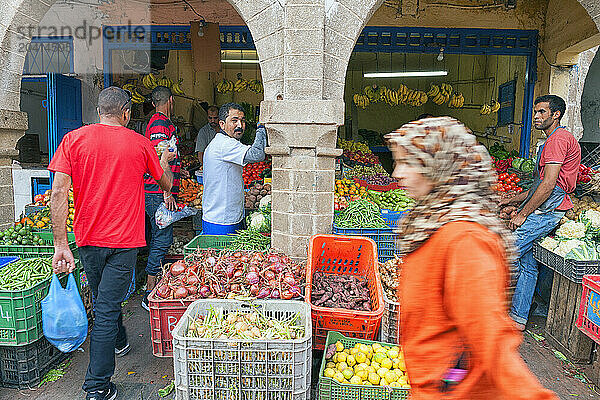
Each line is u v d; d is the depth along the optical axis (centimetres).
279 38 388
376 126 1530
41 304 330
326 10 385
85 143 301
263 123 400
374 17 699
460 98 827
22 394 330
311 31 377
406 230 157
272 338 275
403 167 152
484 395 141
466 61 1164
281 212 410
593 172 567
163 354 329
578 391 348
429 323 147
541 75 720
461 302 135
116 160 307
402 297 156
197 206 593
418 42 716
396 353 285
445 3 698
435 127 149
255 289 331
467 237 139
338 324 310
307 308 300
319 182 400
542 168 448
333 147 398
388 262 404
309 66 381
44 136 937
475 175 146
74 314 331
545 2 698
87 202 306
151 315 324
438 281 144
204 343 259
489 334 132
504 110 872
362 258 390
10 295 321
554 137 424
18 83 461
